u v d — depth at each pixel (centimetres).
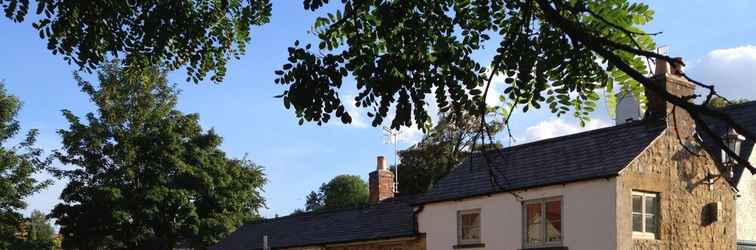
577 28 416
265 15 746
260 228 3494
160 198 4100
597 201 1884
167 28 699
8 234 4228
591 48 408
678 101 369
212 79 775
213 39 755
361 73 535
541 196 2017
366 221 2773
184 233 4250
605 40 409
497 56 537
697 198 2031
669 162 1980
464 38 555
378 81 538
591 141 2069
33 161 4272
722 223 2080
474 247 2173
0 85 4316
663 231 1933
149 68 870
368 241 2556
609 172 1856
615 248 1820
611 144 2003
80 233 4091
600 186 1886
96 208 4066
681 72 391
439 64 552
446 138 4062
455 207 2258
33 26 670
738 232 2233
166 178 4231
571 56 516
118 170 4172
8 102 4259
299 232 3089
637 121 2020
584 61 521
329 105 522
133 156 4162
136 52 707
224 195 4434
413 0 552
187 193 4181
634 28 511
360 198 6906
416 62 552
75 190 4156
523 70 524
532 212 2044
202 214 4372
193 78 768
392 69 542
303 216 3300
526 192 2053
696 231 2012
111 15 672
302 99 518
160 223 4188
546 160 2112
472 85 556
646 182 1919
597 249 1862
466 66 554
